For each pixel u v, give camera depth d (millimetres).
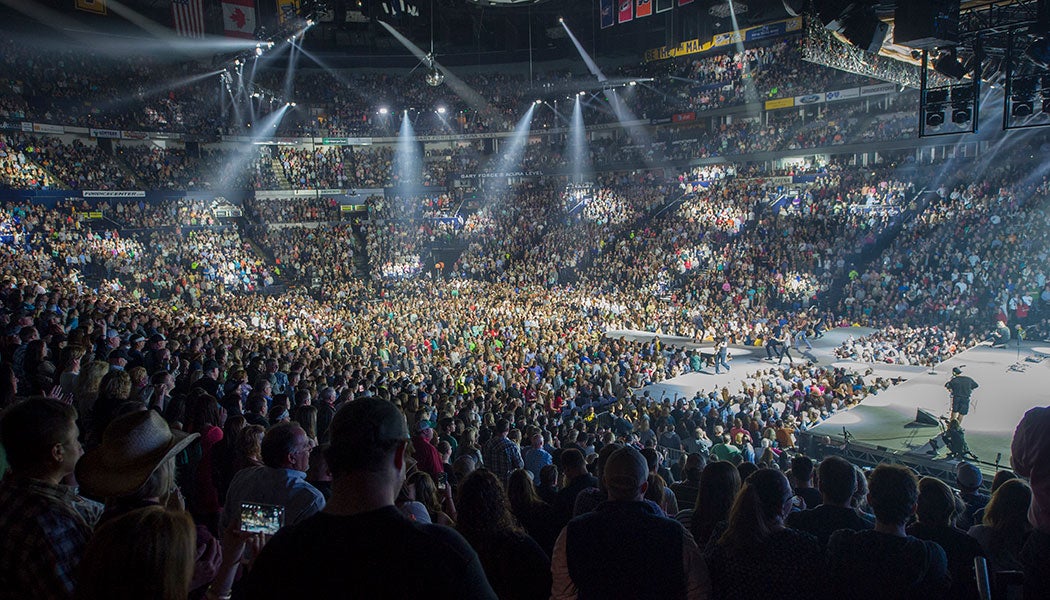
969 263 32688
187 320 21812
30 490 3191
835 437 18719
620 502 3572
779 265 38500
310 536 2354
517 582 3891
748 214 44562
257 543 3211
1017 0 15398
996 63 19688
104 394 6938
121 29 46844
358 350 27422
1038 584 2910
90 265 36719
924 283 33219
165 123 48094
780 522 3930
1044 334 28625
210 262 42281
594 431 16203
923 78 17109
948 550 4109
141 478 3238
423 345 28547
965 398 19219
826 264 37500
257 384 10969
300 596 2236
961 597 3926
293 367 14719
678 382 27375
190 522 2506
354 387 14258
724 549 3705
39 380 8047
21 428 3211
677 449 16234
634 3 42500
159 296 37844
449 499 6414
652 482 5789
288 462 4273
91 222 40625
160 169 46781
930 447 17609
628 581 3314
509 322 34719
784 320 32812
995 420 19484
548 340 29406
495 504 4051
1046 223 32156
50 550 3049
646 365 27438
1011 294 30422
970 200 36000
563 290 43844
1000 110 36906
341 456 2389
